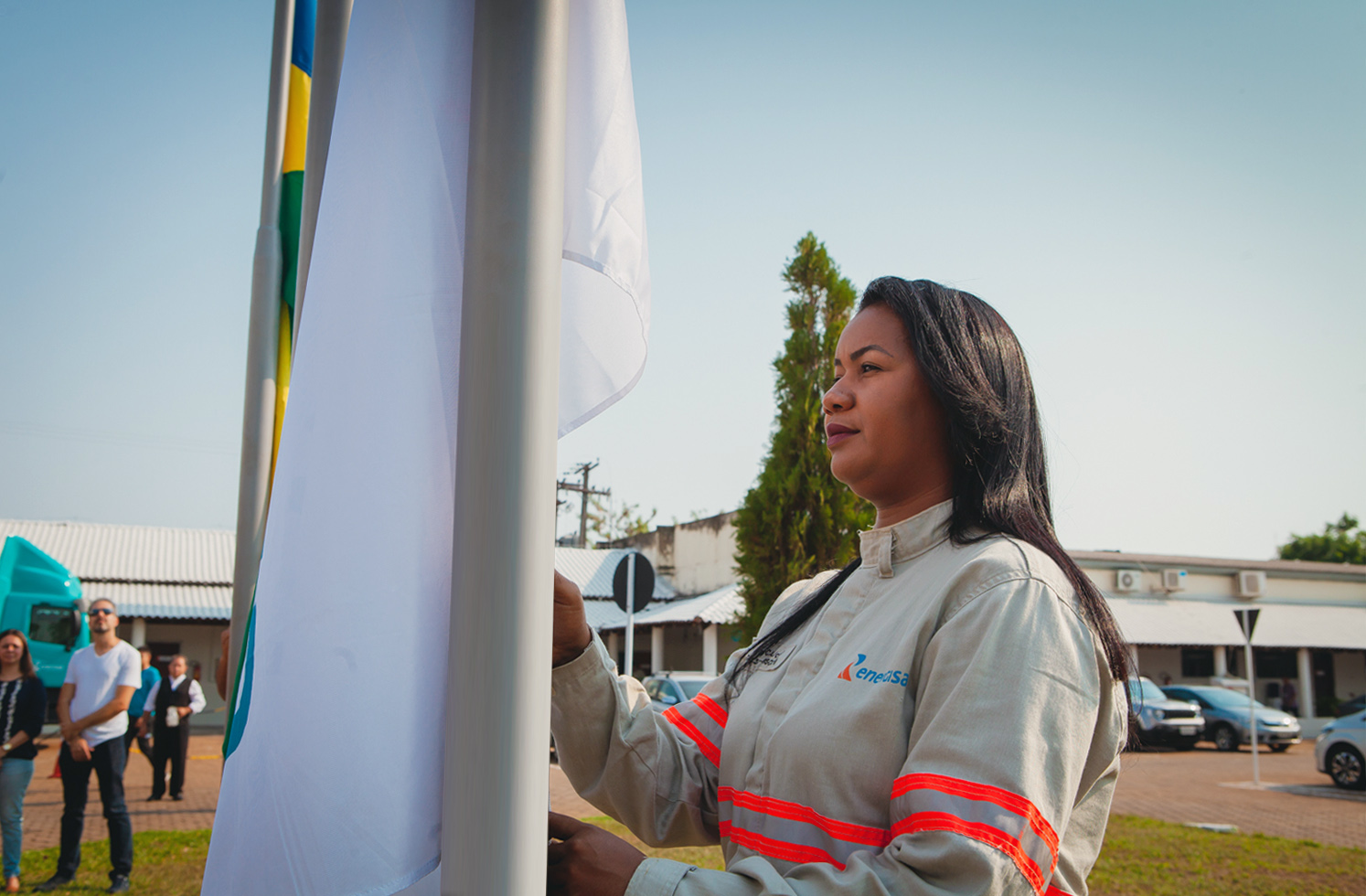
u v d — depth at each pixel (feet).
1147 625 81.00
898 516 4.43
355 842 3.02
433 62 3.45
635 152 3.84
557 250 2.88
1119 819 32.60
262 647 3.30
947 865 2.94
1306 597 90.99
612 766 4.51
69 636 59.57
